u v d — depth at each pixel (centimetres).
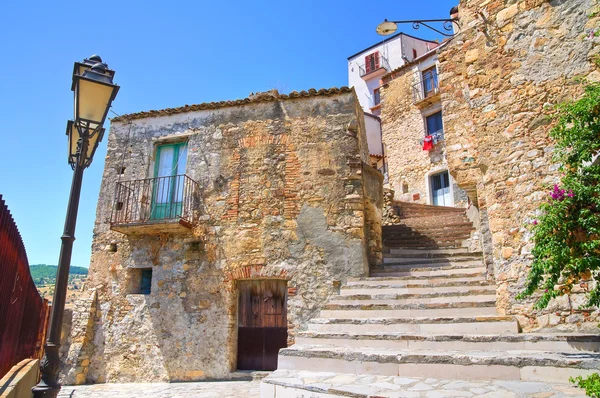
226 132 966
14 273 465
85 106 428
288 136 928
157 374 844
